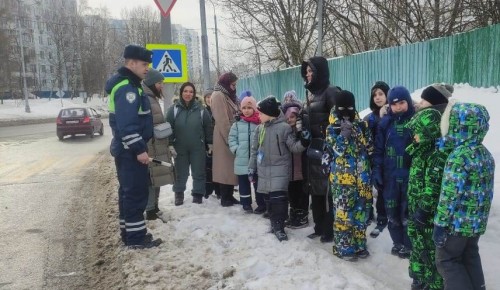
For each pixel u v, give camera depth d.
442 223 2.98
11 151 15.16
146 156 4.55
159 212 5.88
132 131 4.45
